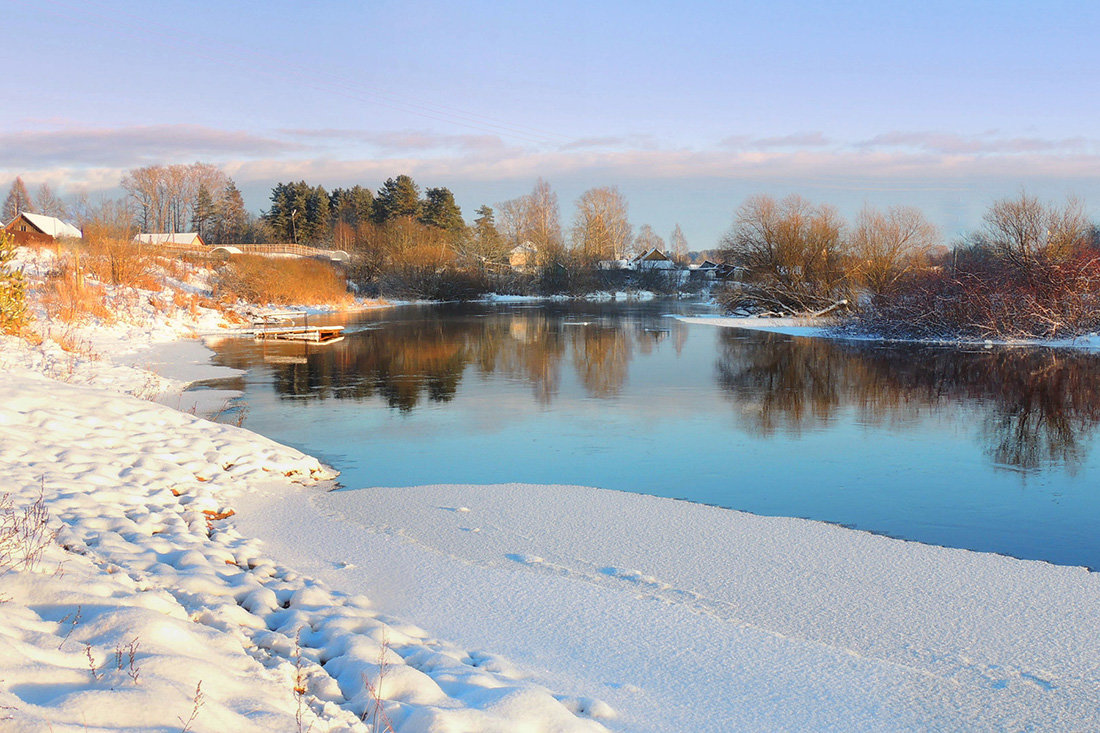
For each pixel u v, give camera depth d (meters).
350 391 15.52
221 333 28.86
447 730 2.91
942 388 16.06
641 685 3.85
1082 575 5.64
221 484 7.86
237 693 3.08
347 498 7.73
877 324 29.95
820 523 7.00
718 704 3.67
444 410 13.39
